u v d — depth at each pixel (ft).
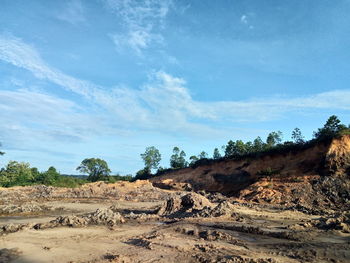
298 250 50.34
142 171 371.97
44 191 171.32
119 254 46.03
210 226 74.79
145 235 62.23
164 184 277.44
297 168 186.19
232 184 227.20
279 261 42.93
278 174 188.34
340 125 196.95
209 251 48.34
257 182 189.37
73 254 46.06
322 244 55.16
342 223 72.43
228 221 84.23
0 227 63.77
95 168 312.09
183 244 53.06
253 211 111.65
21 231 61.77
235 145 275.80
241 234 65.98
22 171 216.33
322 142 185.47
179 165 351.67
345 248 51.49
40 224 68.33
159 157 372.17
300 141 219.82
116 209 122.31
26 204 115.34
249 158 233.55
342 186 148.87
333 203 140.05
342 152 166.20
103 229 69.00
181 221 83.05
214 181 243.81
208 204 108.78
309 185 157.38
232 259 42.34
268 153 219.61
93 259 43.37
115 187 199.11
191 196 109.29
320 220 82.69
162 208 108.58
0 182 201.87
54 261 42.34
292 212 112.16
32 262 41.78
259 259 42.70
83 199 158.61
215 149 310.45
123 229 69.92
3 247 49.03
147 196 188.24
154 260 43.04
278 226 77.51
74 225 71.36
